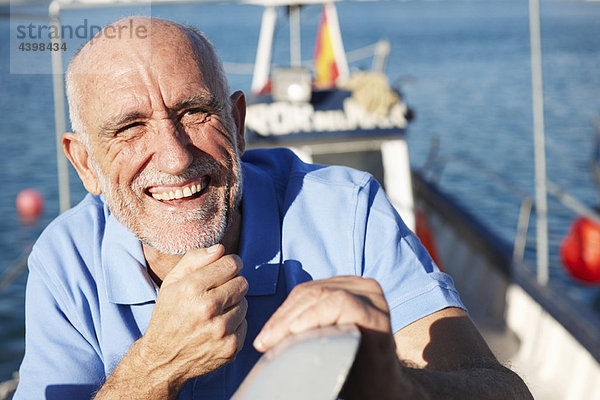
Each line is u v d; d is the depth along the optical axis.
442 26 89.62
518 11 133.88
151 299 1.31
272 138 4.37
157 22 1.17
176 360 1.09
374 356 0.82
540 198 4.70
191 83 1.14
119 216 1.23
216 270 1.06
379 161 4.64
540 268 4.84
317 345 0.68
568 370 4.12
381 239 1.34
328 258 1.34
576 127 19.72
